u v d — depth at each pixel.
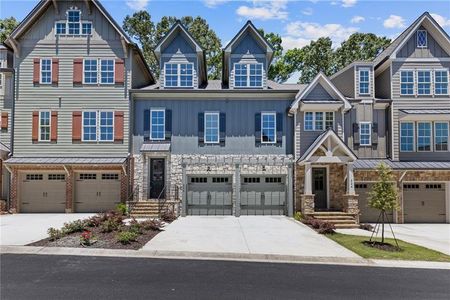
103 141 22.66
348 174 20.31
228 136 22.72
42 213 22.53
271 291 8.26
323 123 22.02
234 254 11.85
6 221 18.84
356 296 8.09
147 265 10.39
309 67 41.12
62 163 21.78
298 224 18.52
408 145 22.53
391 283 9.21
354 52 40.66
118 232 14.38
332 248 13.12
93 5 23.31
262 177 22.59
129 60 23.11
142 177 22.45
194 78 23.20
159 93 22.73
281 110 22.86
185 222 18.89
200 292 8.07
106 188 22.92
